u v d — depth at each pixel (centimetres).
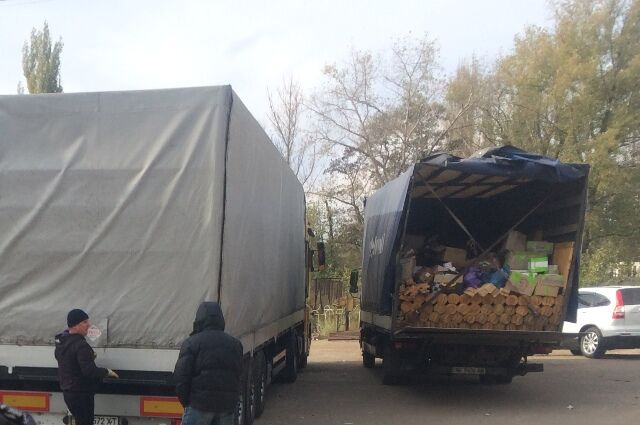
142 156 573
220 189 562
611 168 2777
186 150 569
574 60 2805
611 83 2855
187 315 559
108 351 562
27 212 579
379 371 1295
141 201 570
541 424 802
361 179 3152
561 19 2948
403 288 891
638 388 1080
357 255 3064
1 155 585
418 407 910
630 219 2941
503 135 3070
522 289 895
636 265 3020
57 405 580
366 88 3095
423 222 1136
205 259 560
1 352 575
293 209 1063
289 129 3052
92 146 579
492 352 917
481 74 3147
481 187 986
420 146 3022
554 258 935
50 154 583
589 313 1541
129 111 578
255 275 708
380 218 1076
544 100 2900
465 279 909
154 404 569
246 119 647
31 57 3481
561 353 1659
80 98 583
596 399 975
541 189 970
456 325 901
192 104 573
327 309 2197
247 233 660
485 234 1126
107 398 574
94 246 571
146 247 566
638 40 2856
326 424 795
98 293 569
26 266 577
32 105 586
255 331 720
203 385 471
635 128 2872
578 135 2911
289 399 970
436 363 923
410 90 3067
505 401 958
